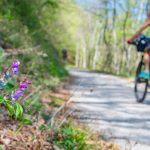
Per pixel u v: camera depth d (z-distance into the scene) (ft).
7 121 16.94
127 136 21.34
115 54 192.03
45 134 16.51
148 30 128.16
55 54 78.79
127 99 36.27
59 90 39.29
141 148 19.01
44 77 40.27
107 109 29.94
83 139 17.46
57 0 70.03
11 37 37.88
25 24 50.72
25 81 14.48
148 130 23.16
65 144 16.31
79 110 27.91
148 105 33.04
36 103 22.09
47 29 76.13
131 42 33.71
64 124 19.63
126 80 63.62
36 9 60.03
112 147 18.51
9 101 13.89
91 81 59.00
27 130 16.79
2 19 41.11
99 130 21.97
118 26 182.29
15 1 50.72
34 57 37.81
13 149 14.34
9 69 15.15
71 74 83.05
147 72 33.17
